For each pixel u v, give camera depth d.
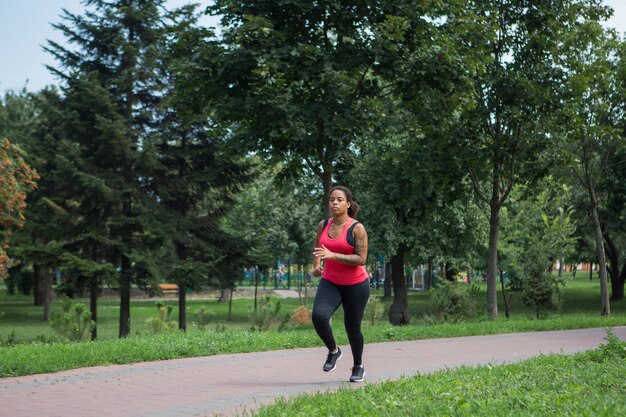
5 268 22.83
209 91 15.23
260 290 62.50
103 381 8.09
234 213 36.69
